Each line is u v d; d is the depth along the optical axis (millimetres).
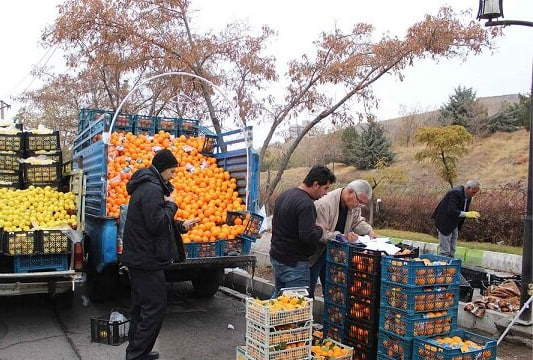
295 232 5348
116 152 8039
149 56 10914
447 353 4270
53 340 6441
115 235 6914
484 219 13312
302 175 28000
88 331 6848
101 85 18031
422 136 17984
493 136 29469
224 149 8852
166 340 6488
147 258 5078
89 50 11234
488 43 9508
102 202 7230
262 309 4371
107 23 10523
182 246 5562
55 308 8008
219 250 7258
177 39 11219
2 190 7523
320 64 10555
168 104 14133
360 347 5109
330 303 5504
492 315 6387
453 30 9250
